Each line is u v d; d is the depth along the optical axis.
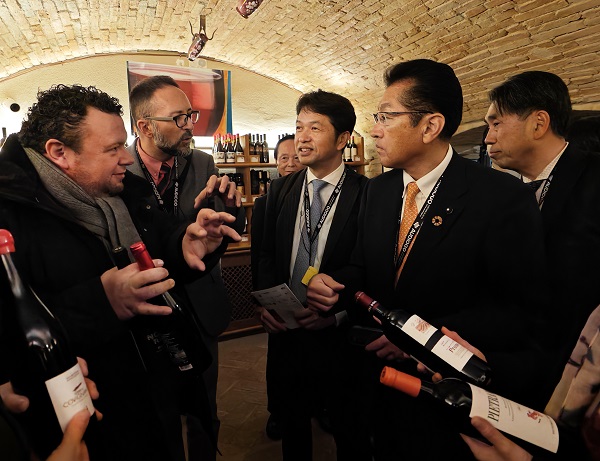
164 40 4.96
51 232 1.02
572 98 3.92
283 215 1.81
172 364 1.18
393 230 1.21
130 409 1.07
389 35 4.31
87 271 1.05
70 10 3.93
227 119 5.67
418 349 1.03
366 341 1.32
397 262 1.18
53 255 1.01
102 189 1.11
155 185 1.86
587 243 1.23
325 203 1.75
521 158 1.47
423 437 1.04
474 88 4.47
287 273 1.78
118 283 0.89
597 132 1.61
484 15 3.52
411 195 1.20
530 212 1.02
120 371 1.07
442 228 1.09
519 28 3.48
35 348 0.78
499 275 1.04
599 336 0.64
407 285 1.12
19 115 4.77
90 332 0.90
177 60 5.35
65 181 1.03
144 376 1.11
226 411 2.83
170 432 1.15
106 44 4.82
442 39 4.04
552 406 0.73
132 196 1.29
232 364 3.58
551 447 0.67
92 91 1.08
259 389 3.13
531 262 1.00
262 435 2.55
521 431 0.70
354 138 5.46
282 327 1.65
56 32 4.25
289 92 6.07
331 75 5.50
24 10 3.74
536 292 1.00
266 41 4.98
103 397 1.04
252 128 5.88
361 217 1.41
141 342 1.13
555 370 1.01
